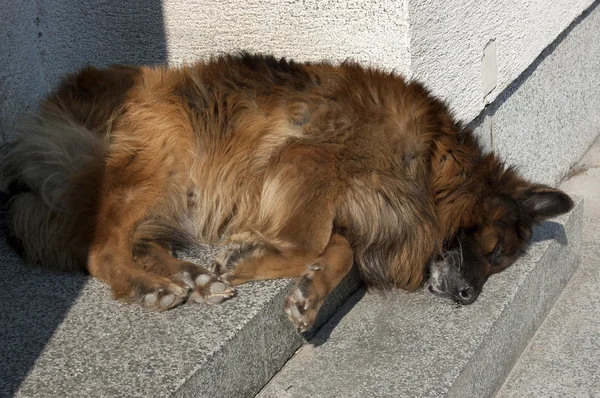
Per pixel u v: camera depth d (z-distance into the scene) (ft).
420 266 6.42
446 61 7.14
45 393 4.54
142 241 5.92
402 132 6.24
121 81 6.23
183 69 6.39
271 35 7.18
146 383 4.62
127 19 7.77
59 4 7.77
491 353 5.96
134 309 5.32
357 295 6.40
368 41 6.75
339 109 6.14
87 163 5.83
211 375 4.87
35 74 7.74
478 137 7.18
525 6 8.32
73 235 5.74
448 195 6.52
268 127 6.16
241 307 5.31
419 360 5.54
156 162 6.03
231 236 6.26
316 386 5.36
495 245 6.51
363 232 6.12
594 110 10.87
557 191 6.66
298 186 5.95
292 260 5.75
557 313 7.17
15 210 5.91
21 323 5.17
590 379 6.31
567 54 9.91
